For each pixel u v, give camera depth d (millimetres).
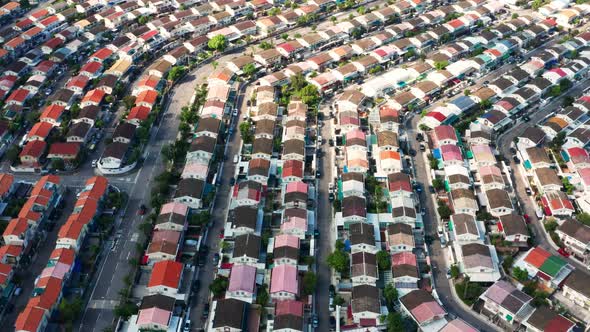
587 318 168875
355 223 193375
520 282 178625
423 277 182125
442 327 160375
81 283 178125
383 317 165250
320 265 187750
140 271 183500
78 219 191375
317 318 170875
